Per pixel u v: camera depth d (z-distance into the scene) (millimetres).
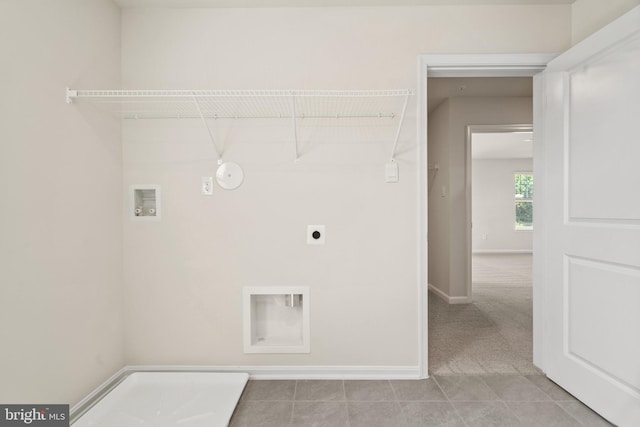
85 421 1584
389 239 2006
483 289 4477
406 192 2002
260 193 2004
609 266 1545
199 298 2016
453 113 3787
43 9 1442
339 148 1999
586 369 1679
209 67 1989
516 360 2244
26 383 1356
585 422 1572
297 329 2123
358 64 1987
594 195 1623
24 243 1345
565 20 1979
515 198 8844
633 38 1413
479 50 1984
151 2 1931
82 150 1674
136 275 2006
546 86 1951
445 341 2588
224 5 1970
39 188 1419
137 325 2016
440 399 1778
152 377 1941
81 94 1626
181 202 1999
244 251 2012
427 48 1988
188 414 1636
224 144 1997
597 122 1600
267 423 1589
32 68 1387
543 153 2043
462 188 3795
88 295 1711
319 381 1984
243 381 1938
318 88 1990
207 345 2023
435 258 4223
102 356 1818
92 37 1744
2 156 1254
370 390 1875
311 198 2006
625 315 1469
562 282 1835
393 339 2014
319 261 2014
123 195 1997
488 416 1627
